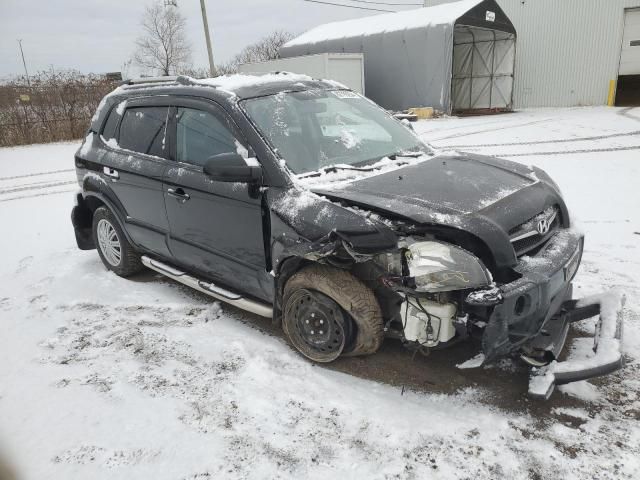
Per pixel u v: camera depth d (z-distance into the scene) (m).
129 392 2.98
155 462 2.41
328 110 3.81
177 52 35.38
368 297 2.85
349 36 23.67
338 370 3.08
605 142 11.17
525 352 2.76
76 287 4.63
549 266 2.63
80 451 2.51
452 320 2.59
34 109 20.36
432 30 20.47
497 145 11.95
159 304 4.18
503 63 23.36
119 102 4.57
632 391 2.74
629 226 5.38
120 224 4.48
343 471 2.30
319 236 2.76
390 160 3.49
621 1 20.78
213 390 2.96
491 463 2.30
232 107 3.41
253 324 3.75
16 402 2.95
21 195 9.56
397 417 2.63
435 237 2.62
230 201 3.30
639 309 3.57
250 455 2.43
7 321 4.04
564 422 2.53
